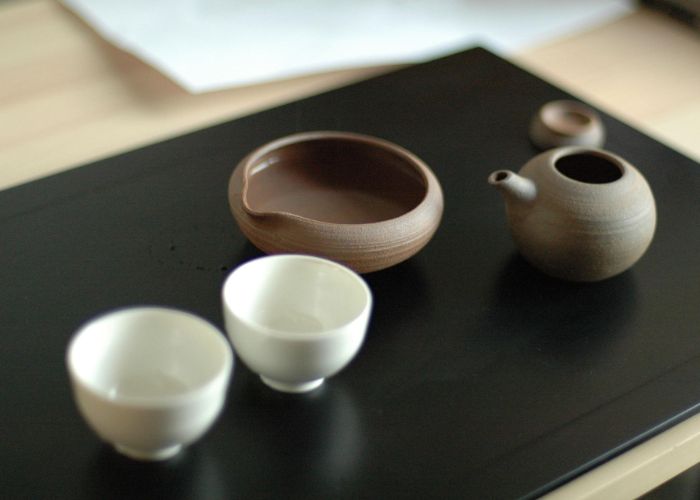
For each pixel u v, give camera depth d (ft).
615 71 4.18
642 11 4.59
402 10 4.45
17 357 2.68
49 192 3.13
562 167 3.05
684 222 3.18
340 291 2.68
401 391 2.67
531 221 2.92
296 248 2.79
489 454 2.56
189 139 3.38
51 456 2.50
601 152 3.01
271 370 2.56
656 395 2.71
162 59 3.96
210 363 2.49
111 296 2.84
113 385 2.52
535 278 2.97
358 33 4.23
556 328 2.85
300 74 3.94
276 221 2.80
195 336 2.51
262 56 4.02
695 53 4.33
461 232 3.09
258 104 3.82
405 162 3.06
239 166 2.99
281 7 4.39
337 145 3.11
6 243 2.96
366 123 3.53
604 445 2.59
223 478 2.49
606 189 2.90
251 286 2.68
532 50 4.27
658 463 2.63
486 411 2.64
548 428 2.62
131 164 3.26
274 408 2.61
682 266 3.04
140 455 2.50
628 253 2.91
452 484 2.50
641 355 2.80
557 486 2.54
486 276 2.97
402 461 2.54
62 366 2.67
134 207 3.10
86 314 2.79
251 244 3.01
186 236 3.02
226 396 2.63
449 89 3.75
